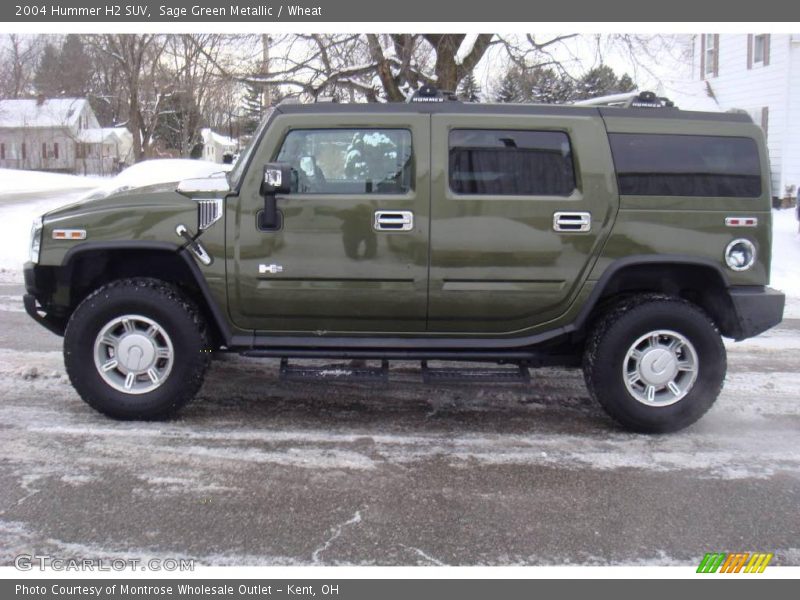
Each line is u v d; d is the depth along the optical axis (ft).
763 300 15.33
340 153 15.05
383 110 15.01
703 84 73.82
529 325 15.62
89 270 15.93
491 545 11.15
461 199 14.93
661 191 15.19
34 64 189.88
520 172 15.14
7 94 179.52
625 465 14.15
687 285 15.93
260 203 14.92
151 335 15.28
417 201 14.92
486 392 18.60
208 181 15.57
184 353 15.20
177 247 14.96
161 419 15.78
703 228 15.24
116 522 11.46
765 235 15.39
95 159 187.62
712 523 11.93
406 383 19.15
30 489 12.43
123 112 168.76
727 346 24.47
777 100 62.85
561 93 41.91
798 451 15.03
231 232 14.98
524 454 14.60
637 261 15.16
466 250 15.03
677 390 15.52
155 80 109.09
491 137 15.10
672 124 15.28
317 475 13.38
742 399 18.49
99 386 15.29
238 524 11.54
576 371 20.67
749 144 15.34
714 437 15.76
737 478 13.64
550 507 12.35
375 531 11.45
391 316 15.39
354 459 14.15
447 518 11.91
